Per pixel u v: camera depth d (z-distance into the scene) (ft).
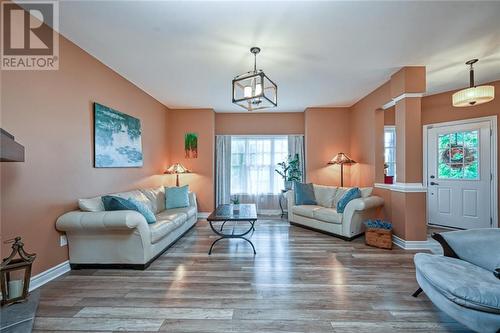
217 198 19.48
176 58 10.13
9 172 6.73
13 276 6.86
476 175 13.76
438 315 6.17
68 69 8.68
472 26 7.90
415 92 10.96
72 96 8.88
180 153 18.42
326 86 13.64
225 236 11.25
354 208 12.12
